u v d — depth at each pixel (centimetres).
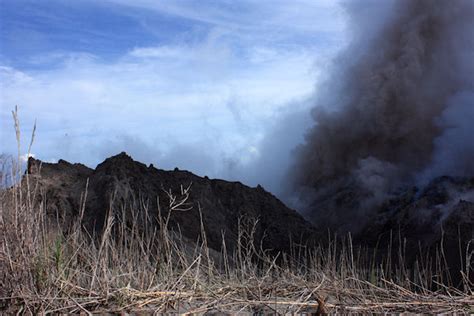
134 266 478
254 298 448
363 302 448
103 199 2142
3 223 415
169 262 476
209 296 448
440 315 430
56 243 436
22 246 415
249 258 519
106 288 417
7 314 385
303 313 416
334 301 447
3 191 430
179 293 428
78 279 438
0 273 406
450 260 1680
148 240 497
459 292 480
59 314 391
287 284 488
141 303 411
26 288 399
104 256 459
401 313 433
